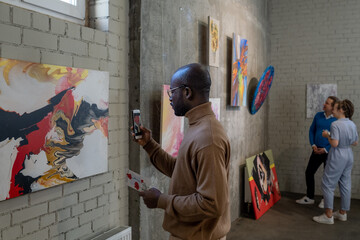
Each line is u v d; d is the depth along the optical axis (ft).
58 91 5.98
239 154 14.60
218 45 11.60
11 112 5.16
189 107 5.09
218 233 5.01
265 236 12.21
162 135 8.37
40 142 5.66
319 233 12.55
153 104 8.41
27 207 5.57
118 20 7.55
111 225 7.59
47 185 5.83
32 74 5.48
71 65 6.31
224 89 12.85
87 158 6.71
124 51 7.80
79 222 6.68
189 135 4.86
